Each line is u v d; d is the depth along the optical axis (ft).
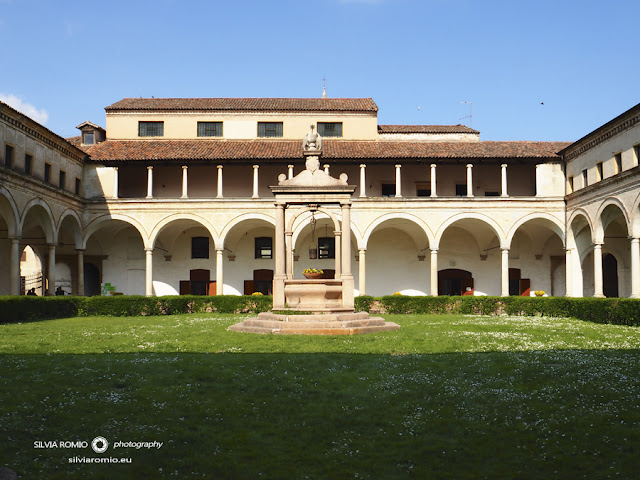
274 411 35.65
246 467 28.50
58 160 117.80
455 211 128.06
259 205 128.77
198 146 137.80
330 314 69.97
